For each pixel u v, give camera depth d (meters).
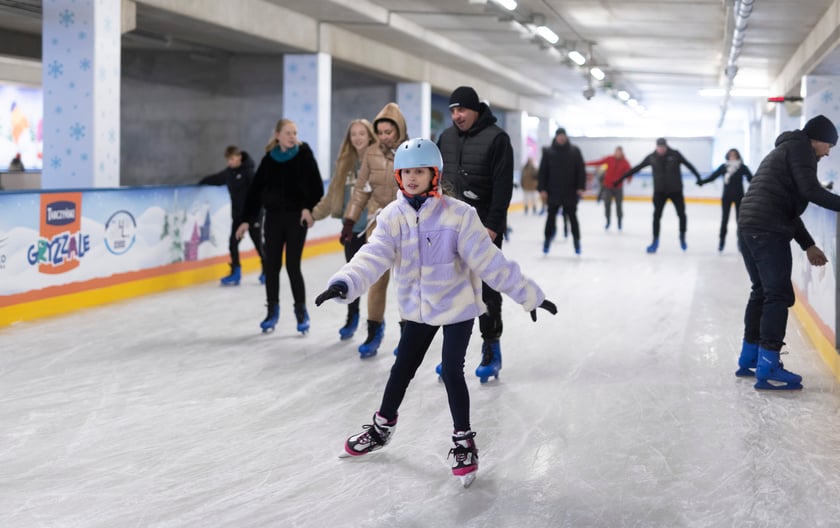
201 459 3.45
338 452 3.55
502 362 5.28
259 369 4.99
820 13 11.66
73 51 8.64
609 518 2.90
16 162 18.28
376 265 3.14
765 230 4.54
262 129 15.53
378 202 5.25
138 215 7.80
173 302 7.42
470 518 2.88
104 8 8.72
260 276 8.71
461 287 3.21
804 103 14.34
